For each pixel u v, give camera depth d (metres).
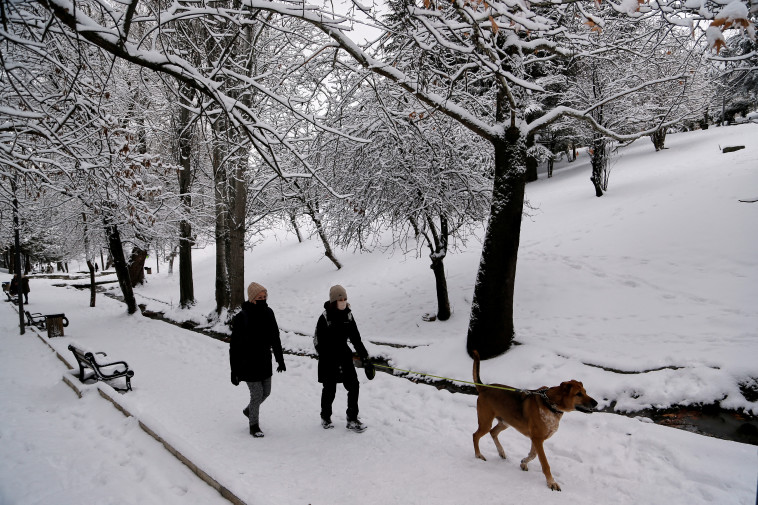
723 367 6.28
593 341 8.37
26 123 5.65
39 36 5.93
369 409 6.79
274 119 13.36
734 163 16.92
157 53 4.48
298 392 7.65
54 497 4.09
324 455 5.14
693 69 7.18
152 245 24.17
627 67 10.74
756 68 5.69
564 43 8.50
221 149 13.94
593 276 11.70
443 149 10.83
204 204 18.73
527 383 7.16
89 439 5.50
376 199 11.25
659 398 6.16
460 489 4.30
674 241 12.09
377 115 9.75
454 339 9.41
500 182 8.18
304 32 12.62
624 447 5.02
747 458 4.46
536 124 8.07
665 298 9.80
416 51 7.18
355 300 16.48
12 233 17.02
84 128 6.64
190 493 4.12
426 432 5.77
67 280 34.22
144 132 15.04
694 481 4.23
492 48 6.25
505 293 8.24
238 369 5.61
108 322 16.69
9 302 23.42
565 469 4.66
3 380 8.73
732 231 11.53
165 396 7.58
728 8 3.00
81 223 18.56
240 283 14.07
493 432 5.00
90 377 8.14
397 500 4.13
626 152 28.81
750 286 9.23
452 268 16.28
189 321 16.36
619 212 15.31
